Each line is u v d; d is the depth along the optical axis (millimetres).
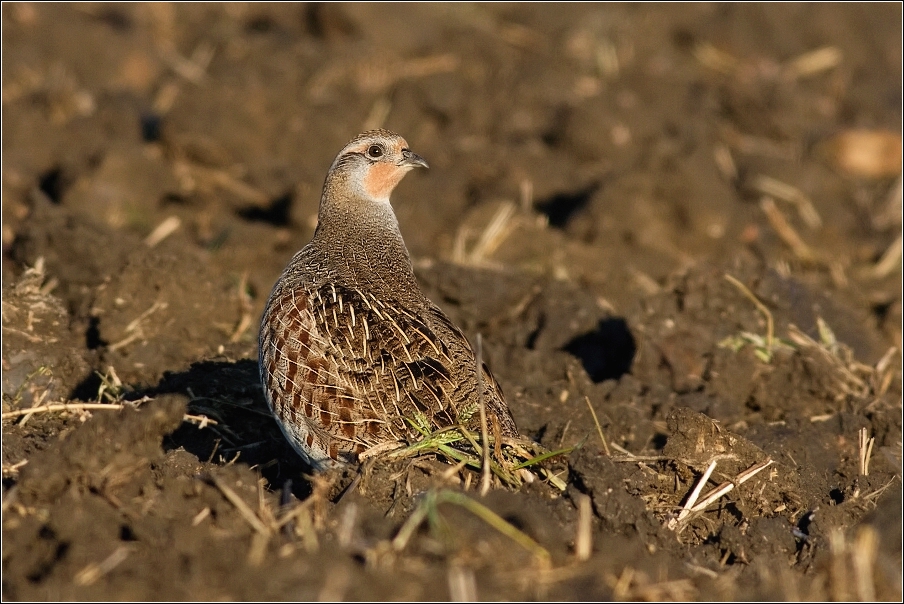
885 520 11430
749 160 25453
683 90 29125
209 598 9461
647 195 22062
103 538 10086
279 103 25656
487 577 9875
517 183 23766
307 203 21203
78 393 14234
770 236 22656
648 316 16375
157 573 9734
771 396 15367
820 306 17641
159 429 10727
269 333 12172
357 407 11602
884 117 29609
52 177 23422
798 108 28578
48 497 10500
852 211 24750
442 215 22688
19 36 28734
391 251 13789
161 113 26750
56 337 15352
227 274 19266
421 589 9617
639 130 25781
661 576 10242
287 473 12883
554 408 14586
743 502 11680
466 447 11383
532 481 11312
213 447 13242
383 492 10984
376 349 11812
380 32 30938
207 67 29453
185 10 33719
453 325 12648
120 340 15336
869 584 10273
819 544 10945
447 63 30109
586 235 21953
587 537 10234
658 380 15883
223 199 22734
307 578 9586
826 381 15219
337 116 25875
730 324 16531
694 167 22359
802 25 33469
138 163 22094
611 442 13805
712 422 11781
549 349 17188
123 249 17828
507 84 28922
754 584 10453
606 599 9844
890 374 15984
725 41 32688
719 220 22016
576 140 25547
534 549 10141
